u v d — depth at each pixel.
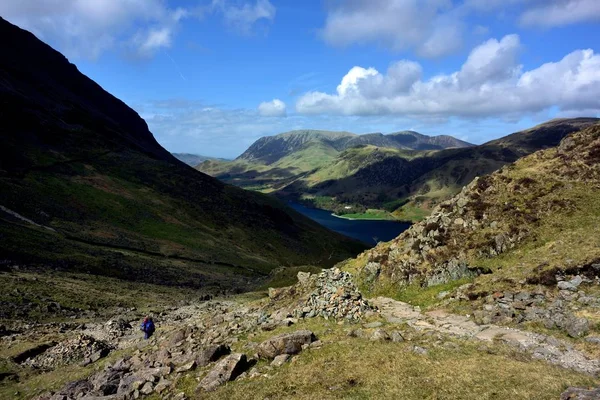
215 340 28.20
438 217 47.16
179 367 23.89
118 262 95.25
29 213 110.00
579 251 32.91
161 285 89.25
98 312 57.28
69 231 110.31
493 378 18.25
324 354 22.88
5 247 74.81
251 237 187.25
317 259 198.75
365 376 19.69
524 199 44.72
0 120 165.25
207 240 155.12
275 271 108.25
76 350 36.28
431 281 39.59
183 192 198.38
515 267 35.25
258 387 19.75
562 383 17.25
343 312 29.98
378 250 49.94
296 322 30.12
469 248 42.28
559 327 24.84
